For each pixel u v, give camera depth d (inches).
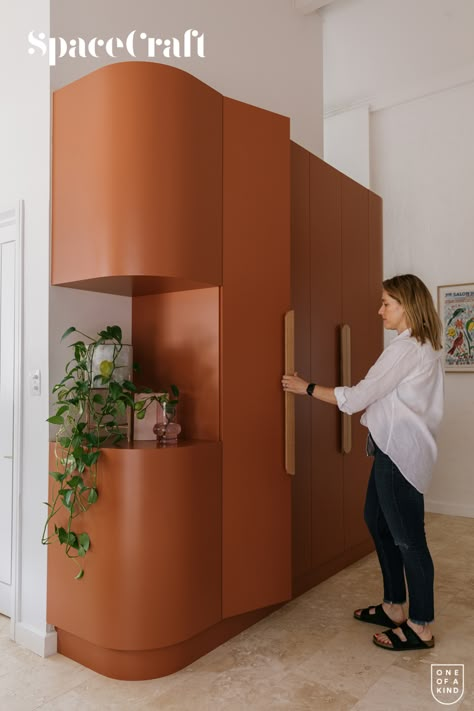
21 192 98.3
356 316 141.2
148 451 82.1
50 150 92.9
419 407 91.1
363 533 143.7
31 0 97.6
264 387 99.7
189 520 85.7
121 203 82.9
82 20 99.8
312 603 113.0
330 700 77.9
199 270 88.2
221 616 92.2
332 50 185.0
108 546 82.5
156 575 82.3
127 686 81.8
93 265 85.3
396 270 206.7
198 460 87.4
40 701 77.7
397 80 200.5
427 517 187.9
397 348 91.9
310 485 119.7
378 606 103.3
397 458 90.2
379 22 169.8
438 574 131.0
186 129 86.2
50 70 93.4
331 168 130.8
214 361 93.7
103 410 88.3
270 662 88.7
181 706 76.4
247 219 97.7
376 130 212.8
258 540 97.9
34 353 95.2
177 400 93.9
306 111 163.0
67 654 90.7
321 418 125.0
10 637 97.7
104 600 82.6
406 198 205.5
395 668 86.9
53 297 93.1
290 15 157.5
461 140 193.9
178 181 85.0
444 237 197.0
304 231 118.7
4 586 105.7
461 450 191.3
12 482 105.0
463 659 89.9
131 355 97.0
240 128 97.0
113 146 83.6
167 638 82.9
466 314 191.5
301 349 117.3
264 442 99.3
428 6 160.9
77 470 85.1
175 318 99.4
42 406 93.7
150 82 83.4
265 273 100.3
